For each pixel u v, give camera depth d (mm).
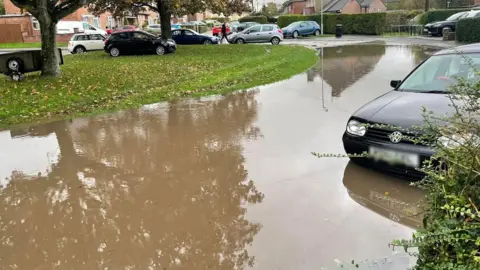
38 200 4797
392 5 69938
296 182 4969
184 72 15625
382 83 11719
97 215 4371
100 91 11742
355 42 30562
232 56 21547
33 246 3818
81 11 48094
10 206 4660
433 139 2773
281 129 7320
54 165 5969
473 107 2697
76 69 17141
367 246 3537
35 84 13039
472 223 1970
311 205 4355
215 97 10633
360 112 5195
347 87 11352
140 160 6035
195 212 4336
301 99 9953
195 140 6895
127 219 4258
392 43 27844
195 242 3768
